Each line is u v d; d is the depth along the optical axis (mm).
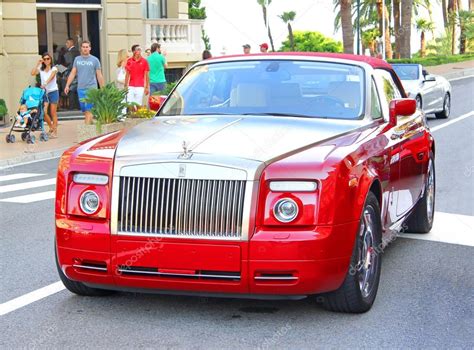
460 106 27203
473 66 46000
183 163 5668
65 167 6027
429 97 21984
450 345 5531
